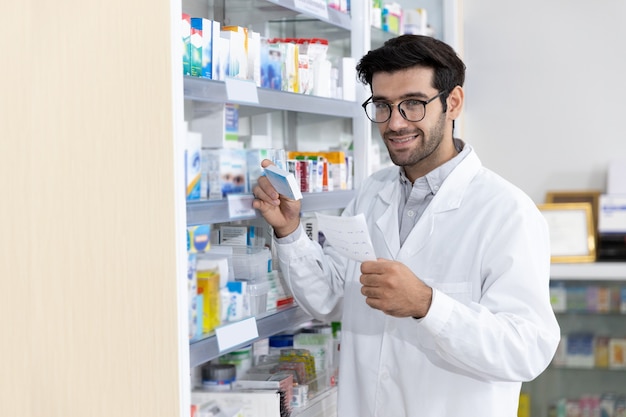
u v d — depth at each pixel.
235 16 2.59
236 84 2.12
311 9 2.61
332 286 2.51
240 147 2.35
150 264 1.79
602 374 4.36
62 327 1.87
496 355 2.03
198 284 1.98
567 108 4.64
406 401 2.23
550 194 4.62
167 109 1.76
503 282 2.12
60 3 1.83
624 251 4.34
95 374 1.85
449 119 2.29
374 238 2.42
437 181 2.30
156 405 1.80
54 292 1.87
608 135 4.59
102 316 1.84
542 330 2.10
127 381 1.82
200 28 2.03
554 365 4.38
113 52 1.81
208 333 1.99
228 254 2.21
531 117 4.69
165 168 1.77
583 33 4.59
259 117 2.76
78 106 1.83
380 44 3.61
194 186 1.99
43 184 1.87
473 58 4.76
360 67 2.26
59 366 1.88
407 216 2.37
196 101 2.21
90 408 1.86
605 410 4.34
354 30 3.02
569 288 4.29
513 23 4.69
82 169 1.84
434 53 2.14
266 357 2.64
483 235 2.18
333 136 3.09
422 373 2.21
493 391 2.19
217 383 2.29
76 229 1.85
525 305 2.11
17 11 1.86
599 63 4.58
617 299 4.23
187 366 1.80
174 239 1.77
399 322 2.26
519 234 2.14
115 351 1.83
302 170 2.58
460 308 2.03
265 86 2.41
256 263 2.32
